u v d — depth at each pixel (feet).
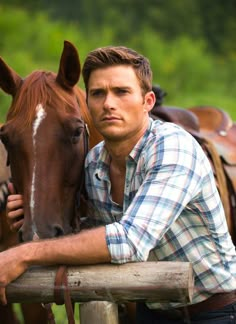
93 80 11.21
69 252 10.23
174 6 109.70
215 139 19.16
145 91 11.33
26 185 11.87
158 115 17.97
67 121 12.19
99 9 103.24
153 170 10.80
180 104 66.54
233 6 118.32
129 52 11.26
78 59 12.67
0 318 15.60
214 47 113.19
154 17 107.65
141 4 108.78
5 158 15.05
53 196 11.85
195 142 11.23
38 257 10.32
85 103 13.85
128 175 11.37
